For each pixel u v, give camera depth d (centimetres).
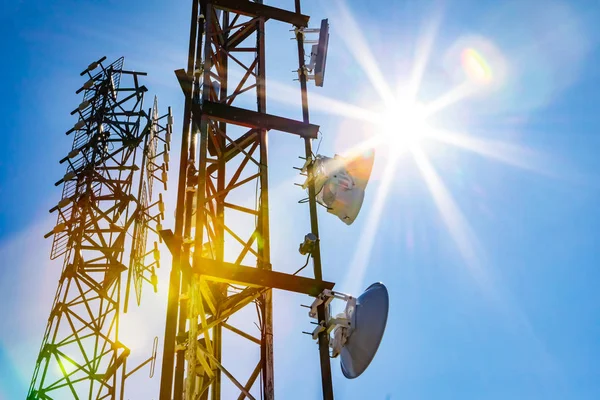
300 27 1670
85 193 2841
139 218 2845
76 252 2711
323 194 1455
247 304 1384
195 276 1313
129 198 2884
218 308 1394
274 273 1337
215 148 1602
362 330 1287
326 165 1459
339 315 1331
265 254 1410
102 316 2638
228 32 1764
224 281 1326
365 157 1497
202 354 1341
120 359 2555
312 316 1351
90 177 2880
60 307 2616
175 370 1272
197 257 1310
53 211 2828
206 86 1535
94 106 3089
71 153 2967
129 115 3081
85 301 2641
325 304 1337
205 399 1376
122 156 2989
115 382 2511
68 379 2503
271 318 1383
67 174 2903
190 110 1484
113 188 2906
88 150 2956
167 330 1249
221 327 1491
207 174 1557
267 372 1329
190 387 1270
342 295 1345
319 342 1329
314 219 1430
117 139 3028
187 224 1362
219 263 1316
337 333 1317
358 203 1451
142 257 2914
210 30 1606
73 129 3034
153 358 2548
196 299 1308
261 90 1602
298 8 1702
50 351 2547
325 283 1353
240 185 1483
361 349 1273
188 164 1440
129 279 2656
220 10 1761
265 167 1489
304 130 1535
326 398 1273
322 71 1588
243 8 1675
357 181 1473
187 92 1501
